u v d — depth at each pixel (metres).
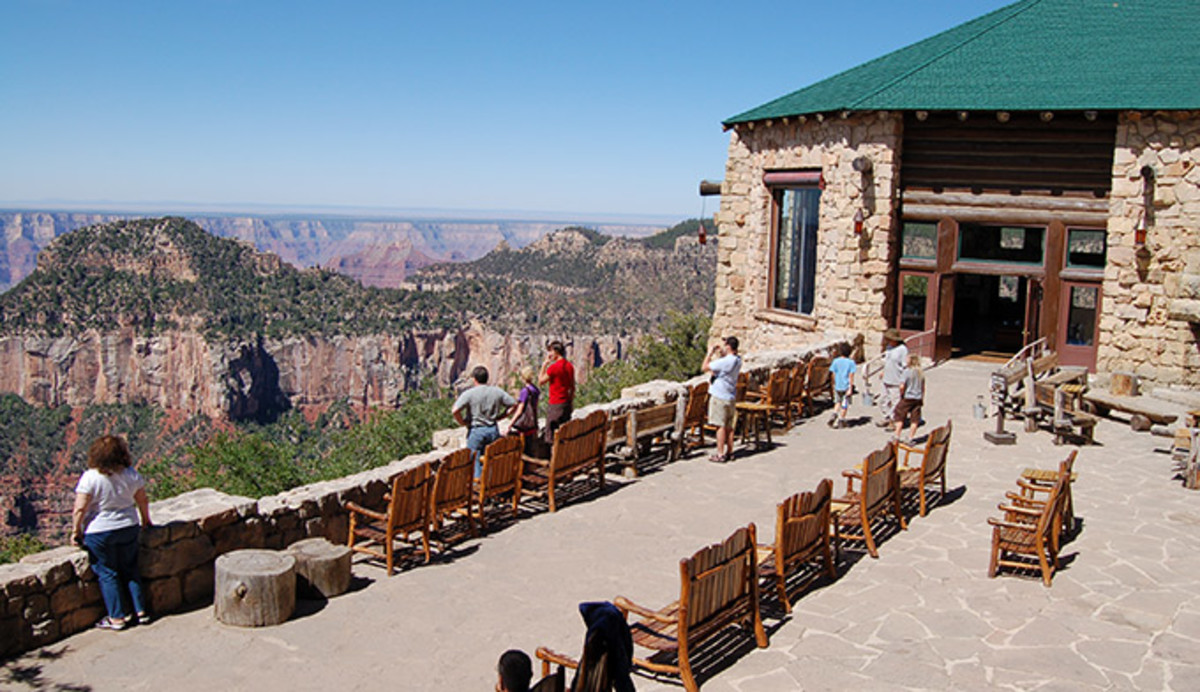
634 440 11.93
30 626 7.04
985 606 7.93
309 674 6.74
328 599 8.10
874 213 19.56
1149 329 17.59
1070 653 7.04
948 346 19.88
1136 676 6.68
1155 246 17.39
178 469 37.84
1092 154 18.31
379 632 7.45
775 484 11.67
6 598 6.89
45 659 6.91
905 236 20.12
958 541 9.59
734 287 24.02
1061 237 18.73
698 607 6.61
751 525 7.14
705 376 14.79
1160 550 9.34
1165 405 15.15
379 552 8.84
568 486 11.61
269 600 7.51
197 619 7.63
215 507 8.25
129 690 6.48
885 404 14.57
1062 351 19.02
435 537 9.72
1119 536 9.78
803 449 13.42
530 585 8.45
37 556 7.32
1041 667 6.81
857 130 19.53
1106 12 21.09
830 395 16.92
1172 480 11.98
